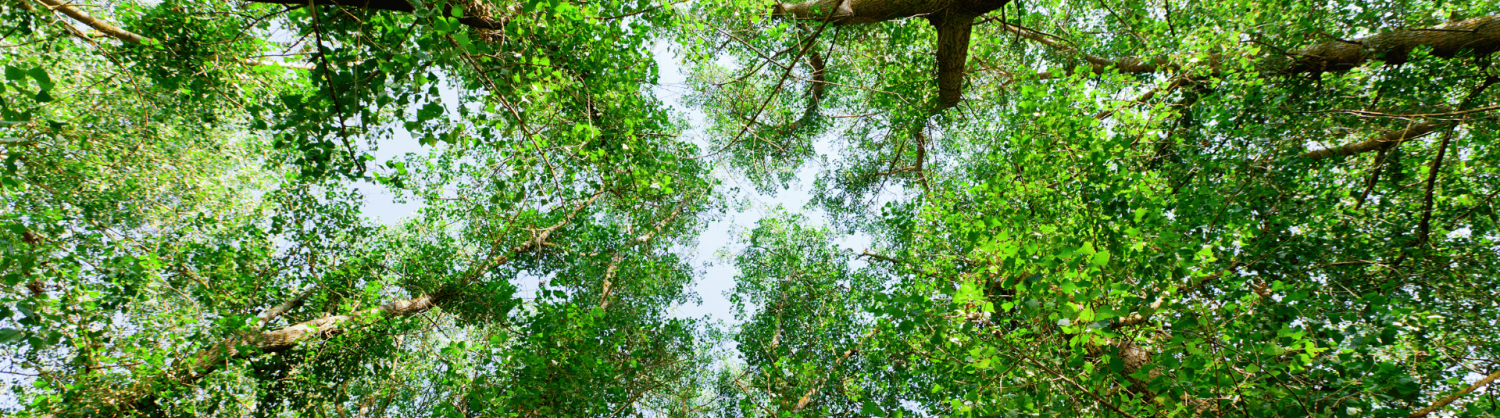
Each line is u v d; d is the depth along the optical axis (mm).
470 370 7496
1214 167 5312
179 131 8125
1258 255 4883
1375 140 5312
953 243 6789
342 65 3322
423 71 3291
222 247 8445
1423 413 2871
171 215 8719
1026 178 4992
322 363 8031
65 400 5246
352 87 3318
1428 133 4977
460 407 7277
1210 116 5656
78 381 5348
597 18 5254
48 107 6332
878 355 7930
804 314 11008
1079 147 4746
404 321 8375
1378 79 5992
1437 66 5551
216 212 9359
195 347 6383
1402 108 5305
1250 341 2855
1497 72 5191
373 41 3340
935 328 3844
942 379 5395
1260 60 6004
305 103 3373
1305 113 5500
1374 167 5359
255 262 8555
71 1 5418
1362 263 4738
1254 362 2865
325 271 9305
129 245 7266
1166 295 3361
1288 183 5199
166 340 6570
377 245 10148
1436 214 5125
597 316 6297
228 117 7922
